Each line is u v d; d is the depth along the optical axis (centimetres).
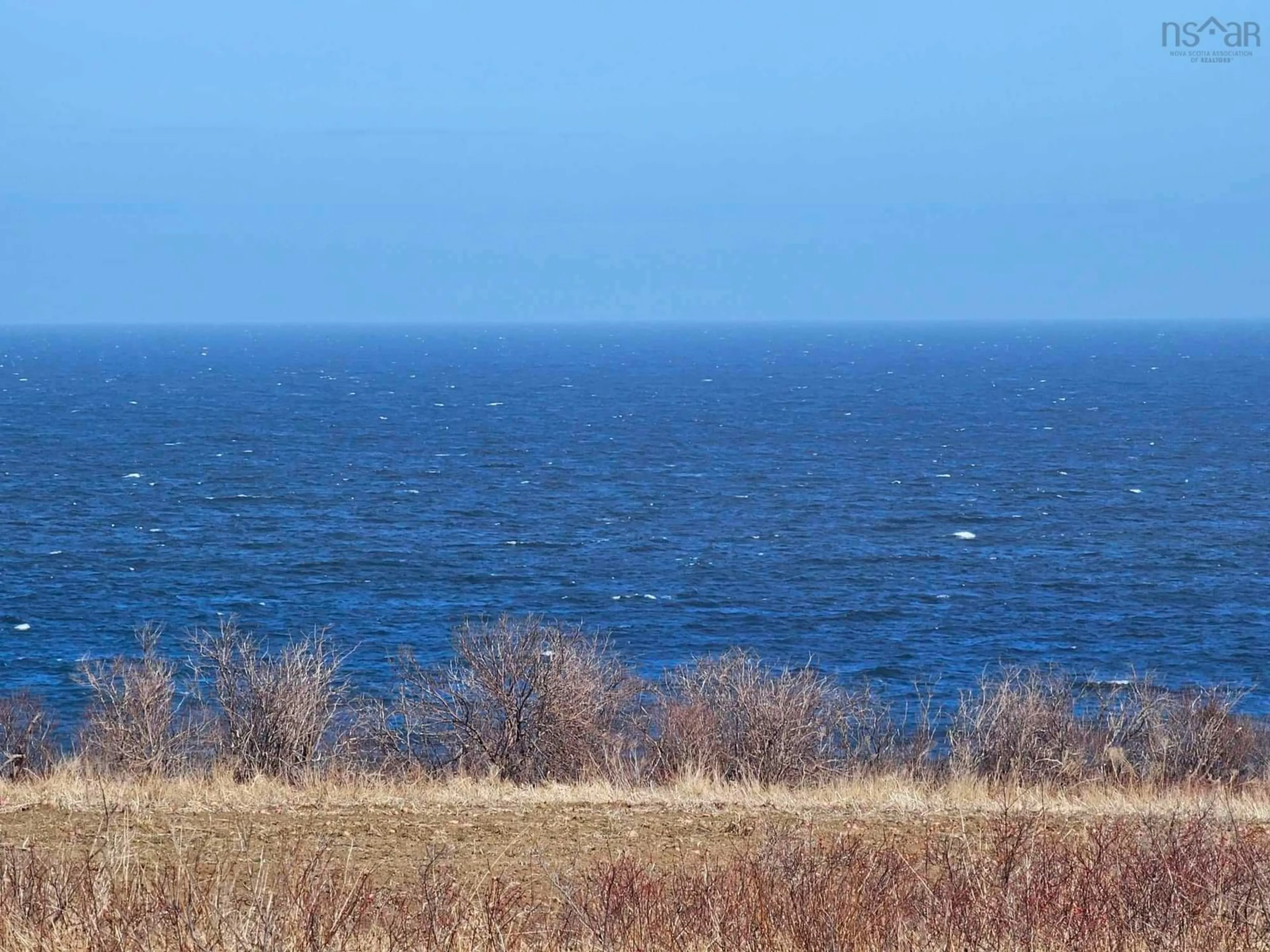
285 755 6025
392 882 2702
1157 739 6525
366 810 3594
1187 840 2755
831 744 6456
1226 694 8831
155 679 6931
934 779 5803
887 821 3484
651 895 2295
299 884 2281
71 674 9975
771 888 2277
